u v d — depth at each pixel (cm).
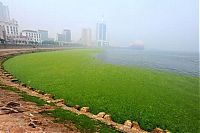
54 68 5444
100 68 5959
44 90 2977
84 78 4166
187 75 5912
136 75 5006
